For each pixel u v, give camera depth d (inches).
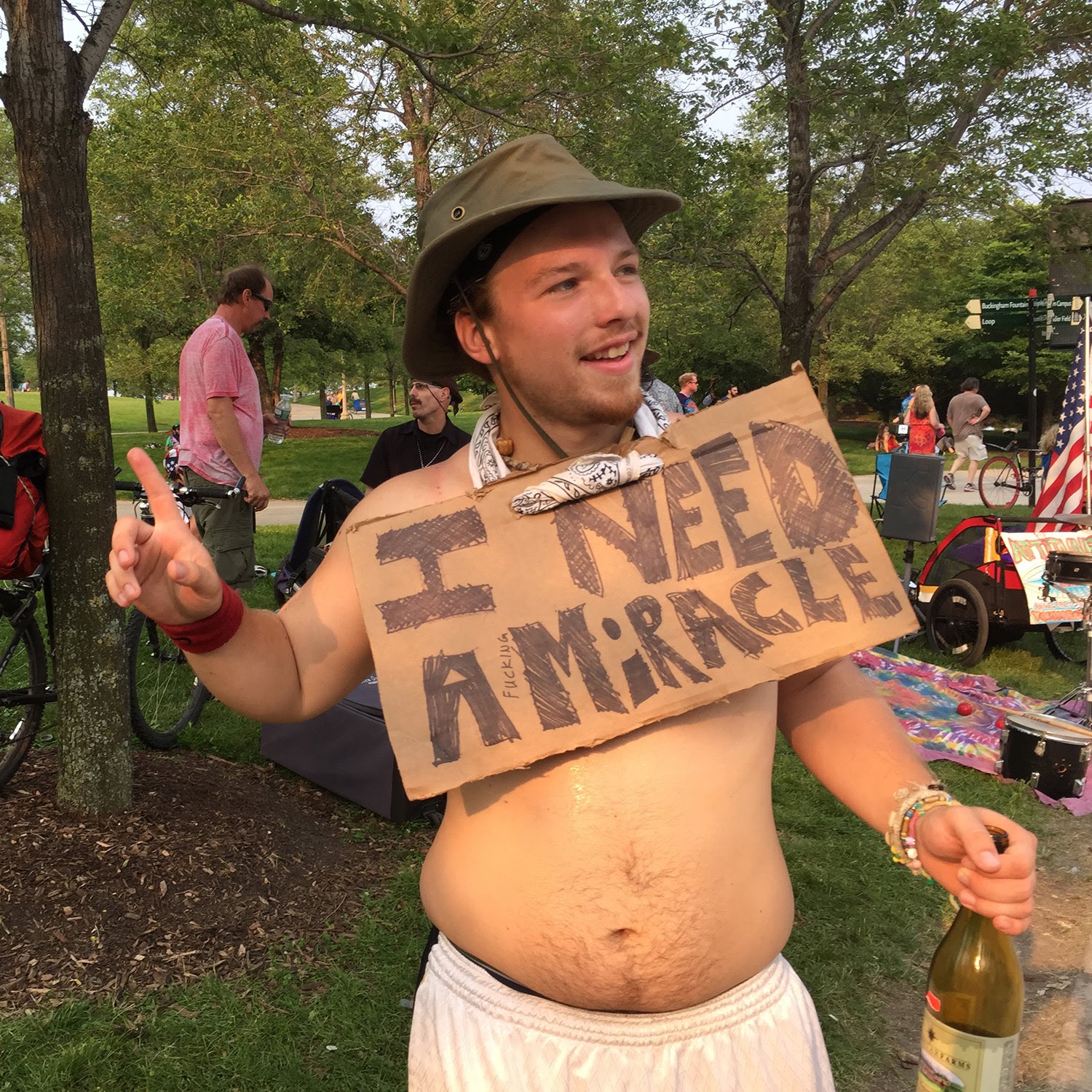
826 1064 55.3
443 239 51.6
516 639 51.4
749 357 1072.8
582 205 51.5
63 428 125.3
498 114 193.0
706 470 54.9
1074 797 182.1
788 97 360.2
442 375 63.2
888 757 54.0
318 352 1217.4
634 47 277.9
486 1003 51.9
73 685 128.0
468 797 53.3
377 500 56.9
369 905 127.1
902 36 343.9
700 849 50.1
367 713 148.9
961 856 46.4
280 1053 100.8
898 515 284.5
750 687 54.1
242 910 120.1
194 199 528.4
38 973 106.4
